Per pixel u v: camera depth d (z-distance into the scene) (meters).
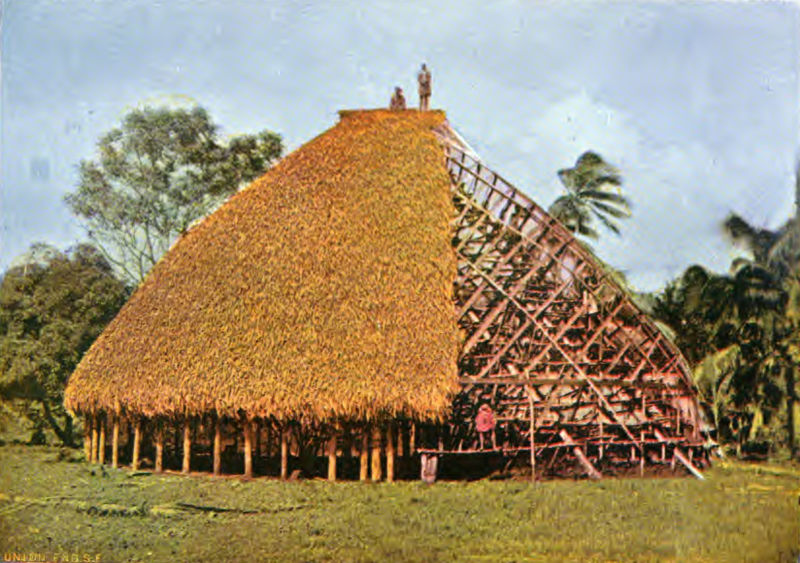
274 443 17.00
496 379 17.39
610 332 18.91
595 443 17.86
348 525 14.80
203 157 23.66
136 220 23.34
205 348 17.00
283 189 19.22
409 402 15.79
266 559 13.99
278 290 17.41
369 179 18.94
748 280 21.44
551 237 19.20
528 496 15.99
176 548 14.31
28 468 17.66
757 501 16.30
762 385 21.11
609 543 14.66
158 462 17.30
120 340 17.97
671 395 18.58
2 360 21.59
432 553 14.03
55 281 22.36
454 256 17.77
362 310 16.89
